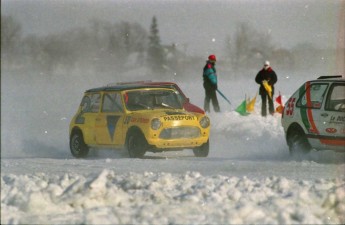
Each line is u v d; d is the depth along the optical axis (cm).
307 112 3288
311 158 3306
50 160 3631
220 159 3494
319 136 3228
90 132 3888
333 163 3108
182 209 1880
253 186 2178
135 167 3172
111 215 1809
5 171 3114
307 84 3353
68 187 2072
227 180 2270
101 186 2038
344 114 3142
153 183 2198
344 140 3130
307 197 1970
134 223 1773
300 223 1770
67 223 1780
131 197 2031
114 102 3812
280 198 1964
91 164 3353
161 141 3572
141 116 3625
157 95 3822
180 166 3161
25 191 2078
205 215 1819
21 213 1895
